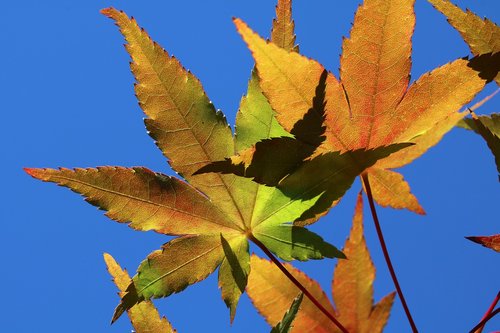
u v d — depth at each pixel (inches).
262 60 14.4
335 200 15.1
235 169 14.6
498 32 14.9
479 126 15.1
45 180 14.9
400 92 14.8
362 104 14.8
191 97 15.1
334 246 15.2
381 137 14.9
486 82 14.8
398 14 14.6
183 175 15.2
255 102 15.1
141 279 15.1
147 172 15.3
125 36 14.9
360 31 14.7
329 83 14.6
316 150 14.9
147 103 15.0
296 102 14.6
